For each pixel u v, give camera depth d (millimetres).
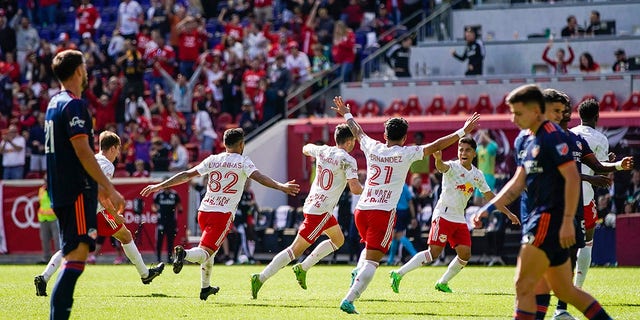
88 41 96750
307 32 94875
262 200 81312
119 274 54781
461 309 34031
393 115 83938
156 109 88812
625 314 32062
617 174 69750
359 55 93438
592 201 35625
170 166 80750
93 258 70812
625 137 73125
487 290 43031
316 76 89750
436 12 97000
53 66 25344
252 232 70812
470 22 97000
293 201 83000
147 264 69500
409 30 97125
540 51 91125
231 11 103250
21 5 111812
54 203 24781
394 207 33062
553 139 23562
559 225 23562
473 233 68500
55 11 111312
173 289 43375
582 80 83750
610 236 65125
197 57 94375
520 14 95625
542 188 23719
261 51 93375
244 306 34969
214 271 58781
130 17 99562
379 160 33312
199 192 74438
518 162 24641
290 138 83875
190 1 105250
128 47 89125
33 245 75562
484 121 76312
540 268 23625
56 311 24125
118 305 35375
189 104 90500
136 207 72500
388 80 88375
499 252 67375
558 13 94750
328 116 89688
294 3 101312
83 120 24547
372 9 100812
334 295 40281
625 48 88625
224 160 36750
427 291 42469
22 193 75812
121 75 91750
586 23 93875
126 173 83062
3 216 76062
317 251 38219
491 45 92312
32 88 94250
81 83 25625
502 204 24312
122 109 87312
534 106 23844
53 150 24766
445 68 93062
